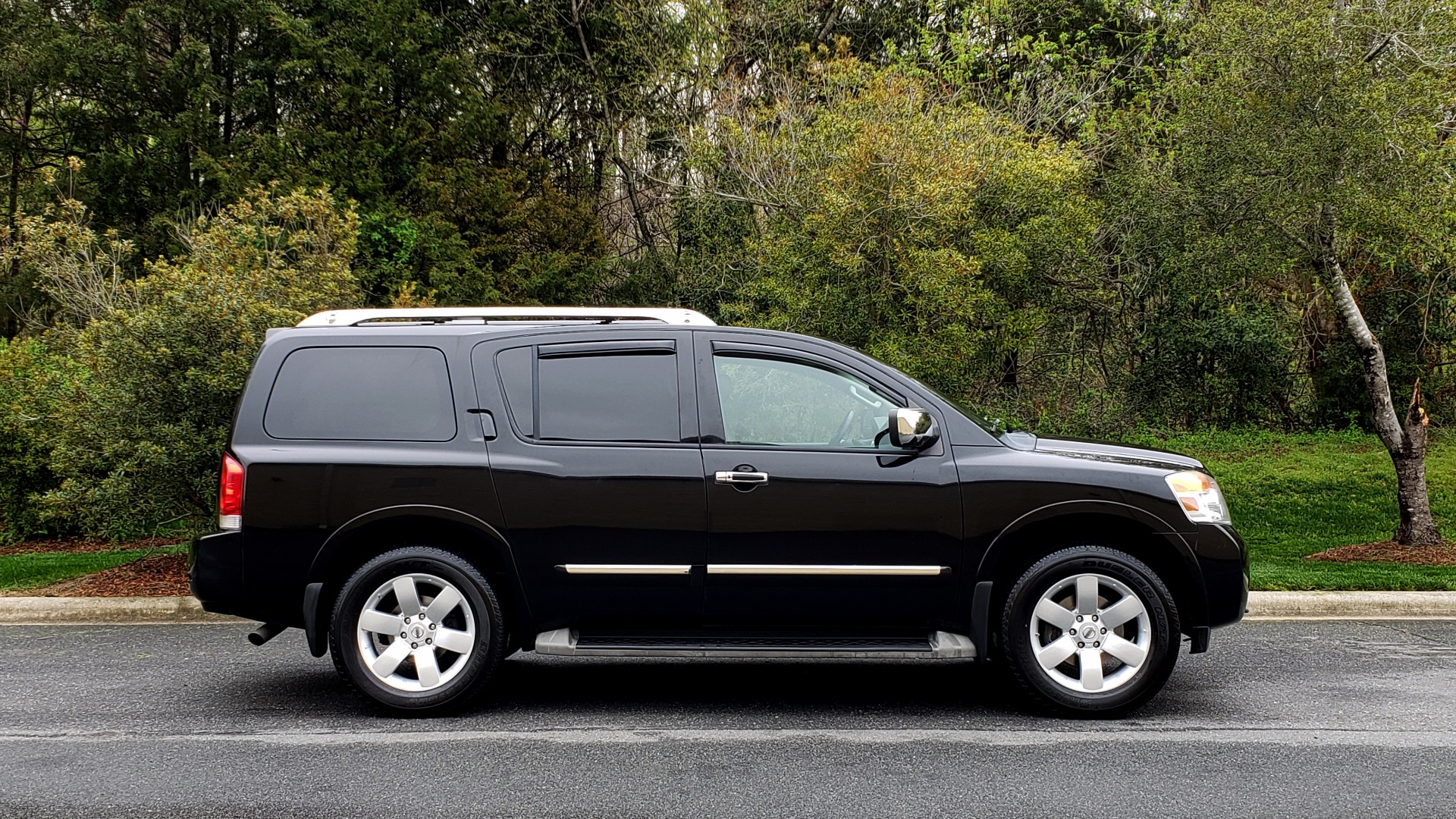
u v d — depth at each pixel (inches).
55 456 355.6
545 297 950.4
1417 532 454.6
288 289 380.2
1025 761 181.9
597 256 992.2
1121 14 857.5
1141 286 722.2
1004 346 597.3
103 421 344.2
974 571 208.1
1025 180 580.1
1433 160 410.6
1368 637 293.6
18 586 354.9
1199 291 557.0
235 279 354.3
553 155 1099.3
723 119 786.8
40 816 155.4
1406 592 336.2
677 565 207.8
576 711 216.8
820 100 734.5
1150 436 787.4
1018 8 864.9
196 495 352.8
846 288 508.7
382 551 215.8
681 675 253.8
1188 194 457.4
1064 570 206.4
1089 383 785.6
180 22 943.0
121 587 349.4
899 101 565.0
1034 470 208.5
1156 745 191.2
